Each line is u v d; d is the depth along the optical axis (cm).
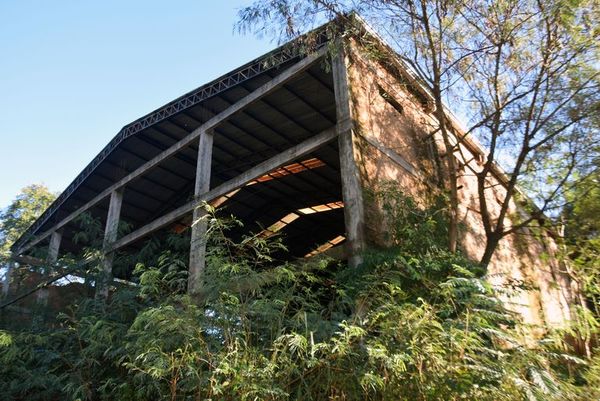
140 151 1406
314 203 1622
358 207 768
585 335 621
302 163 1363
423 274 651
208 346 478
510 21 838
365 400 446
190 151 1381
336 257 757
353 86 892
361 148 842
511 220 1345
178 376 488
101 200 1427
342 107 849
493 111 926
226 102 1179
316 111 1182
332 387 453
